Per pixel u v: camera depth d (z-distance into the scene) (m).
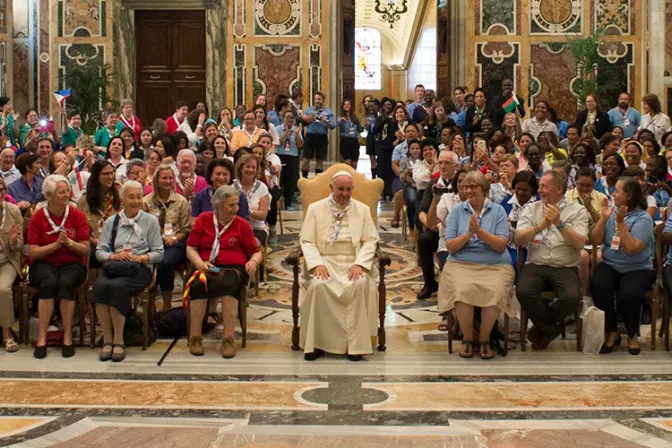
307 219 6.53
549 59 15.74
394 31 34.56
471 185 6.28
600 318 6.21
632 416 4.91
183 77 16.22
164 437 4.56
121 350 6.05
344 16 16.33
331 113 14.33
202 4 15.98
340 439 4.53
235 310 6.17
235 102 16.05
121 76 15.96
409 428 4.69
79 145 11.09
